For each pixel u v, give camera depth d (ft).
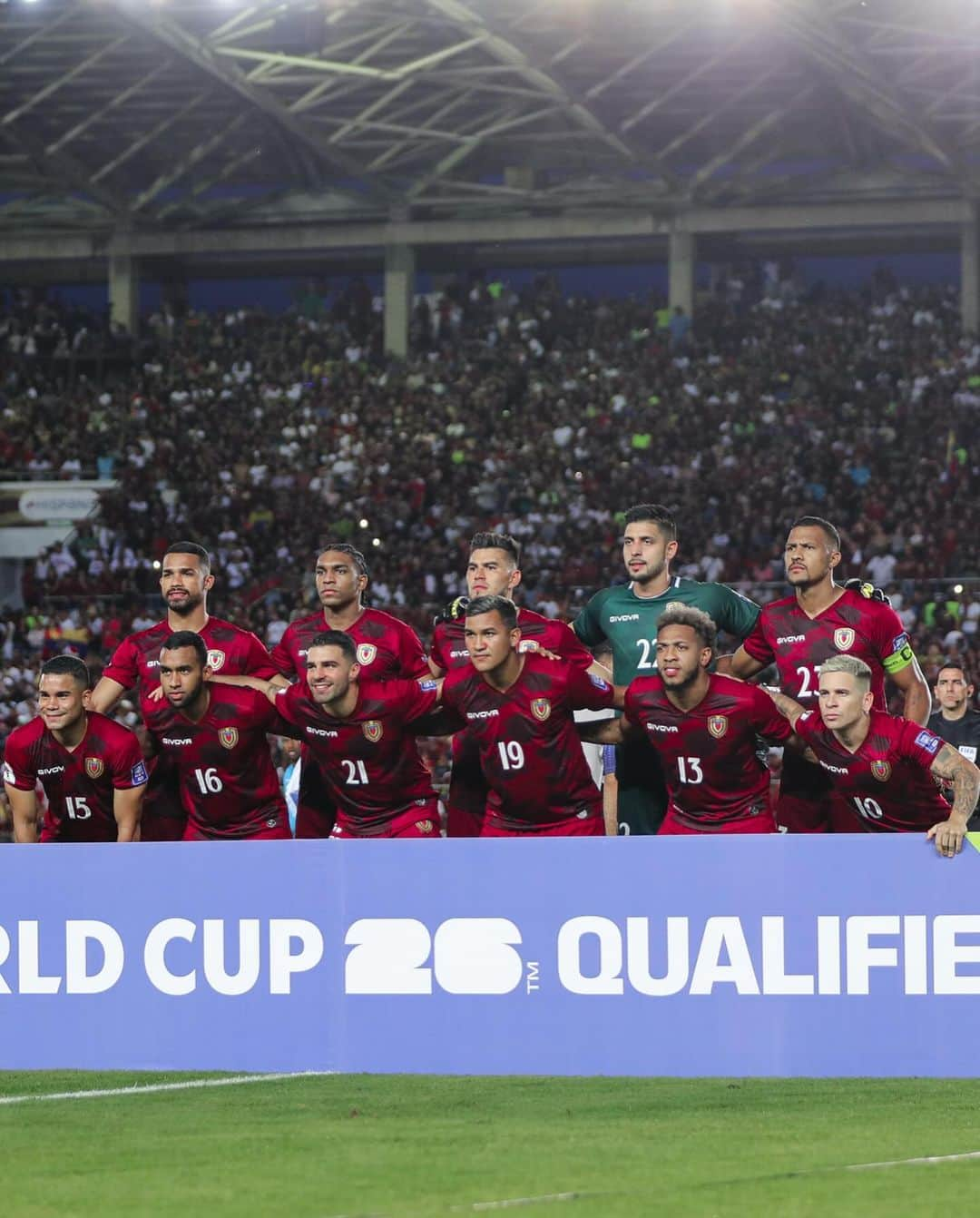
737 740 23.25
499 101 98.07
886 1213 14.33
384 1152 16.88
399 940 21.38
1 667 79.25
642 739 25.20
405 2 83.25
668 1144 17.10
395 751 24.07
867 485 85.10
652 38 86.79
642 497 87.30
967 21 81.20
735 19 82.64
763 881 20.76
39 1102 19.79
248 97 92.68
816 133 101.19
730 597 26.30
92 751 25.09
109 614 83.35
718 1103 19.27
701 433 92.43
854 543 80.38
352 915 21.47
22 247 111.65
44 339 109.70
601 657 30.94
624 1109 18.95
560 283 110.93
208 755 24.93
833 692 22.15
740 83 94.38
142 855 21.94
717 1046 20.79
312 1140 17.48
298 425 99.76
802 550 25.05
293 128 96.89
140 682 27.07
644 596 26.32
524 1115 18.67
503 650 22.94
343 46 85.35
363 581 26.45
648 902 20.95
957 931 20.42
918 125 91.20
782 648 25.67
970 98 88.22
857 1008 20.58
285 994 21.57
